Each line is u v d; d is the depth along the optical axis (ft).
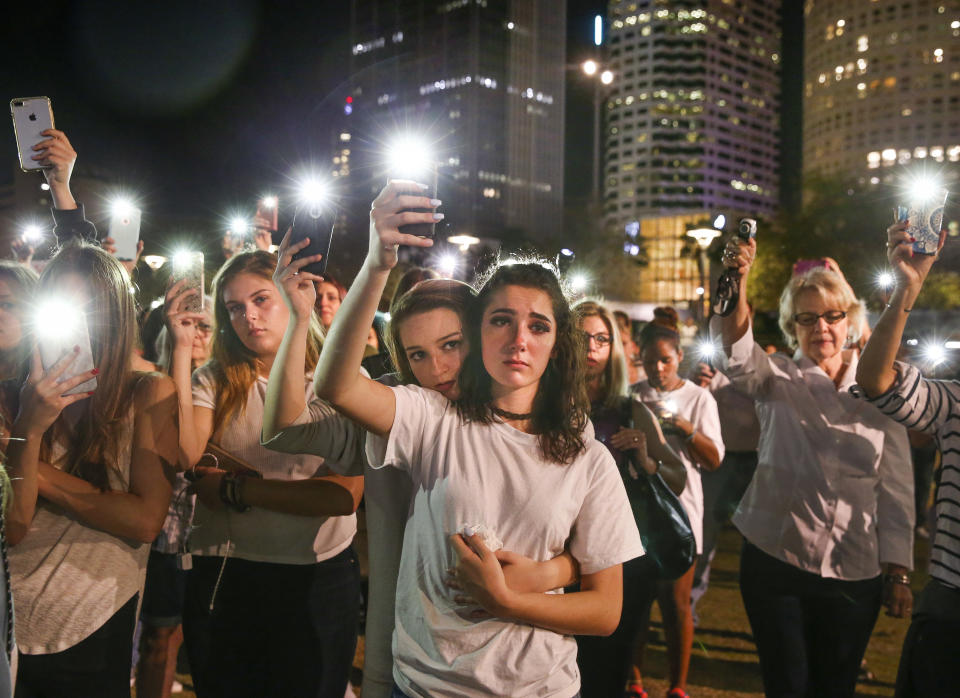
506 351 6.25
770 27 626.64
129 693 7.52
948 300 140.15
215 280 9.53
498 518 6.17
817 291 10.80
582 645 10.23
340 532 9.18
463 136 461.37
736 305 10.81
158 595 11.39
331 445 7.32
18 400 7.71
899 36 511.81
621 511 6.44
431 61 481.87
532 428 6.52
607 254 267.59
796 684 10.32
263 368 9.57
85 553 7.20
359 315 5.97
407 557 6.43
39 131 9.70
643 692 13.44
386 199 5.75
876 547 10.40
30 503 6.79
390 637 7.00
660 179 571.69
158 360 11.87
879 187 202.69
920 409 8.34
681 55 577.43
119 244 10.80
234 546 8.84
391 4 496.64
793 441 10.59
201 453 9.01
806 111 569.64
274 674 8.78
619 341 11.19
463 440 6.35
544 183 499.10
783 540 10.42
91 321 7.48
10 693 5.37
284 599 8.79
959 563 7.78
